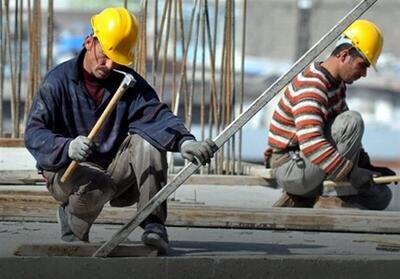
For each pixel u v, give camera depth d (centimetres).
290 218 1533
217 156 2091
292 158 1667
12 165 1919
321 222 1532
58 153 1179
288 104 1652
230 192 1916
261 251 1344
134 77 1255
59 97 1232
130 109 1255
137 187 1279
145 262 1241
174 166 2164
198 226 1537
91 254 1243
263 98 1172
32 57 2106
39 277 1223
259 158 5275
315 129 1595
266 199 1828
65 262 1227
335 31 1155
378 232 1533
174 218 1534
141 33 1958
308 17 7362
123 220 1515
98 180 1238
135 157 1248
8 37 2141
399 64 7862
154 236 1254
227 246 1380
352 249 1382
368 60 1608
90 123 1249
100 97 1248
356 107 7619
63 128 1246
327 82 1614
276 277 1271
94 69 1226
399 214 1570
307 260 1277
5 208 1532
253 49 8000
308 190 1691
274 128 1686
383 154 6156
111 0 7912
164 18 1991
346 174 1603
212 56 2019
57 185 1245
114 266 1234
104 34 1212
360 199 1730
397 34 7962
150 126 1241
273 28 8019
